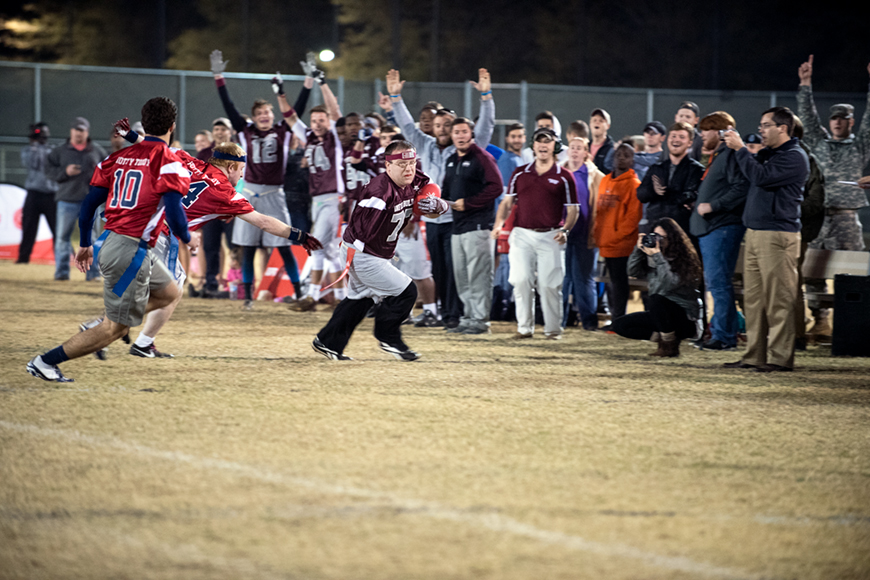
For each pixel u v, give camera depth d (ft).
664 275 99.35
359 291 89.35
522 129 131.64
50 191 208.74
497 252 132.77
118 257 71.10
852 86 408.46
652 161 132.87
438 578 37.96
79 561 39.22
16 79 247.91
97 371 82.38
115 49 410.93
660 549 41.86
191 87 249.14
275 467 52.85
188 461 53.72
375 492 48.62
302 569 38.60
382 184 84.69
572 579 38.22
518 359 96.48
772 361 92.84
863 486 52.75
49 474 50.78
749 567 40.19
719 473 54.44
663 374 88.99
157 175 70.13
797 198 90.12
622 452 58.49
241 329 115.14
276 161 136.15
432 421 65.57
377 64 423.64
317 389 76.69
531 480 51.57
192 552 40.27
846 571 40.14
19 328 110.11
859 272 110.93
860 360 100.73
